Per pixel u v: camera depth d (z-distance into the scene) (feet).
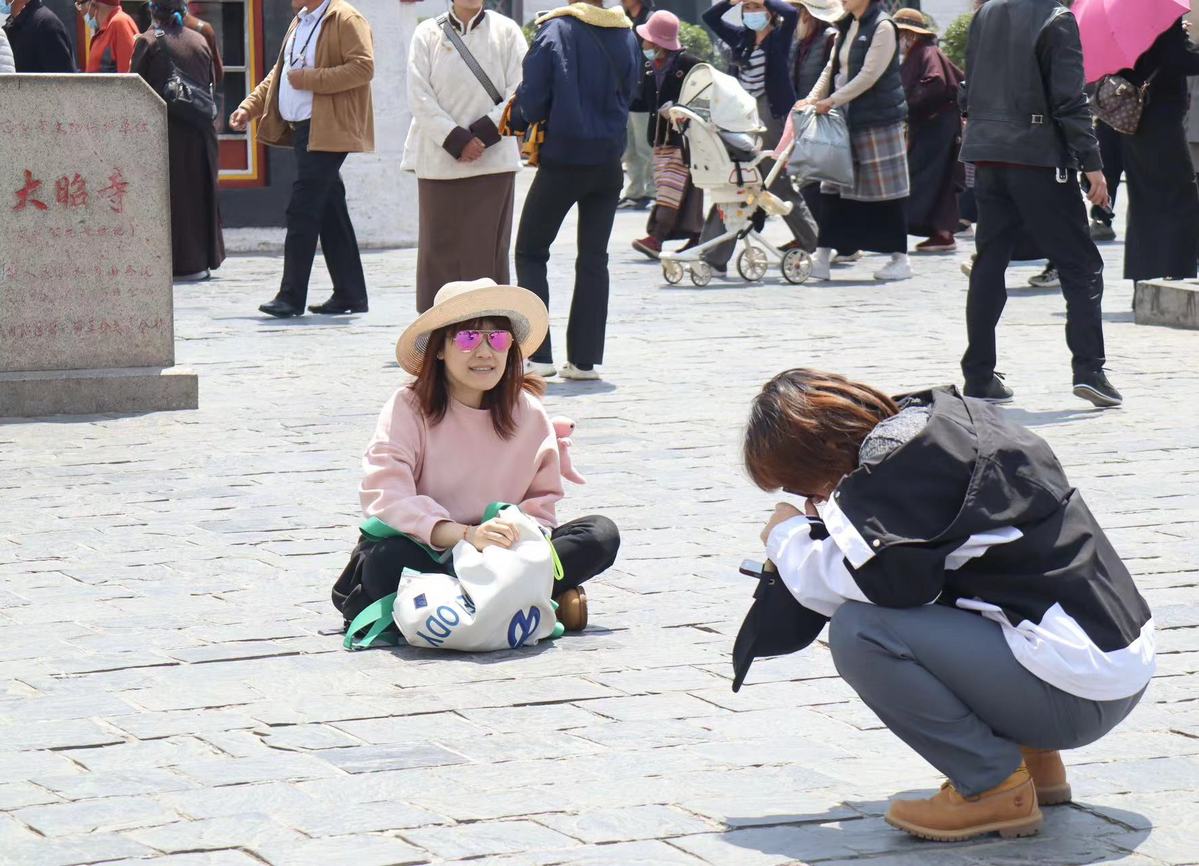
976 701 13.57
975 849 13.66
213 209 52.29
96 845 13.61
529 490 20.11
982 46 32.04
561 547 19.57
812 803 14.62
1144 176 43.47
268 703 17.17
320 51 43.04
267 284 51.39
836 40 50.55
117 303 33.22
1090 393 32.17
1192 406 32.40
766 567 14.32
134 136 32.96
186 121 51.19
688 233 56.65
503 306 19.35
